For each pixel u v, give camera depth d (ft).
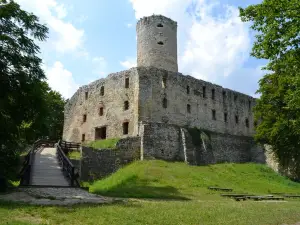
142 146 100.53
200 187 76.69
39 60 54.08
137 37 138.51
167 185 74.90
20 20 52.49
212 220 36.17
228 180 92.22
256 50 49.34
